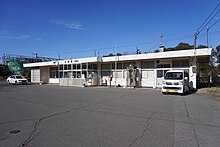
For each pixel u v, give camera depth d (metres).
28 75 44.44
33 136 5.61
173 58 22.89
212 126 6.72
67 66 32.59
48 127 6.55
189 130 6.23
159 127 6.57
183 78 17.28
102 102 12.18
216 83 30.88
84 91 20.05
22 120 7.52
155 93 18.11
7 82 37.31
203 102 12.45
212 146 4.88
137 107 10.40
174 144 5.00
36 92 18.84
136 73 26.03
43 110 9.54
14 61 51.69
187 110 9.63
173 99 13.89
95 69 30.14
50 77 37.22
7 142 5.14
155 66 24.67
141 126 6.68
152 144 4.99
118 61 27.11
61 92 18.88
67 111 9.27
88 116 8.21
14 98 14.15
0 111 9.30
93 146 4.85
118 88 24.45
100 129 6.30
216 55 47.44
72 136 5.61
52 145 4.92
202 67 48.00
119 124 6.94
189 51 20.62
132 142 5.13
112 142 5.12
